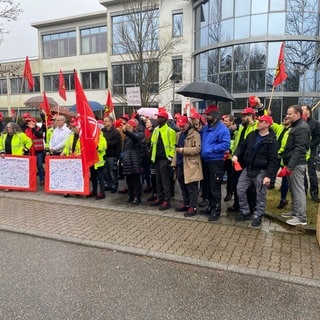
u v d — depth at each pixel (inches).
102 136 296.5
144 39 835.4
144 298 139.4
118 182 355.9
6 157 329.7
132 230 217.6
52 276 157.5
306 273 160.1
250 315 128.4
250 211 246.8
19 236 211.3
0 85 1482.5
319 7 740.7
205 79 879.7
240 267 165.6
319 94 737.0
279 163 225.0
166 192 264.1
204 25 884.0
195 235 208.2
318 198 282.8
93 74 1235.2
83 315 127.3
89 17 1205.1
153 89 887.1
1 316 126.2
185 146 238.2
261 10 749.3
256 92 760.3
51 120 411.8
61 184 309.7
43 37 1333.7
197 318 126.2
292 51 735.1
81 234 210.4
